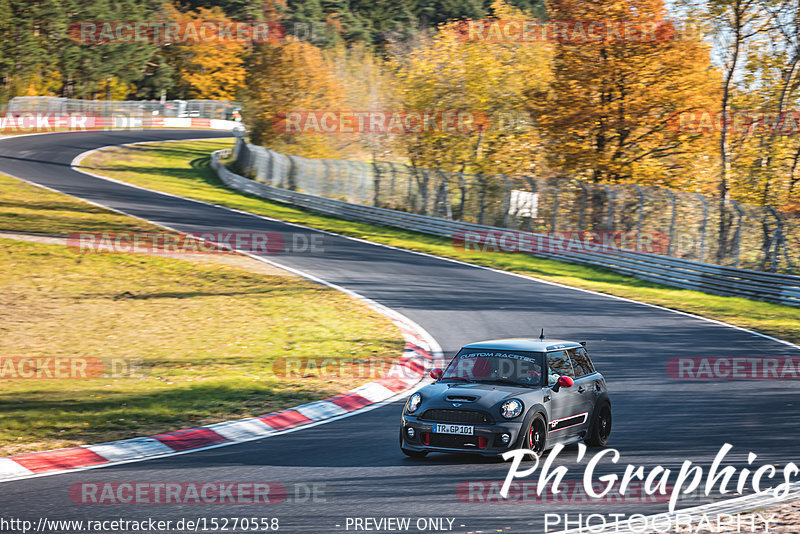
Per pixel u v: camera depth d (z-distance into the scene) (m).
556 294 101.25
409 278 106.12
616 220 143.12
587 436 41.28
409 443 37.31
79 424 43.41
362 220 157.88
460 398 37.19
